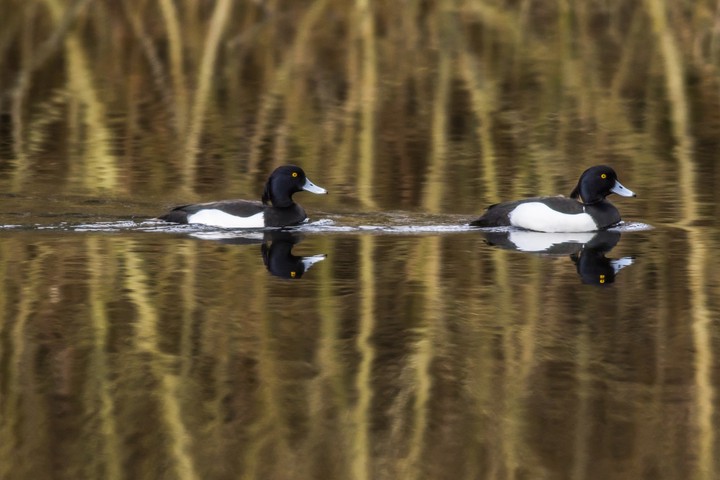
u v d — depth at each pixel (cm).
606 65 2914
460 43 3155
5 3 3338
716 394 1002
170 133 2234
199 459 899
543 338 1134
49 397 1000
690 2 3309
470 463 891
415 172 1934
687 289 1286
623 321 1181
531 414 971
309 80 2734
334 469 884
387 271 1364
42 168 1933
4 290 1264
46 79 2720
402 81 2731
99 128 2273
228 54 3008
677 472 871
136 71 2823
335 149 2106
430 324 1173
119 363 1071
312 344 1118
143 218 1622
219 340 1127
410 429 950
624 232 1571
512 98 2572
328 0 3428
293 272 1355
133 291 1270
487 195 1783
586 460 894
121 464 887
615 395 1004
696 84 2695
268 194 1611
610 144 2158
